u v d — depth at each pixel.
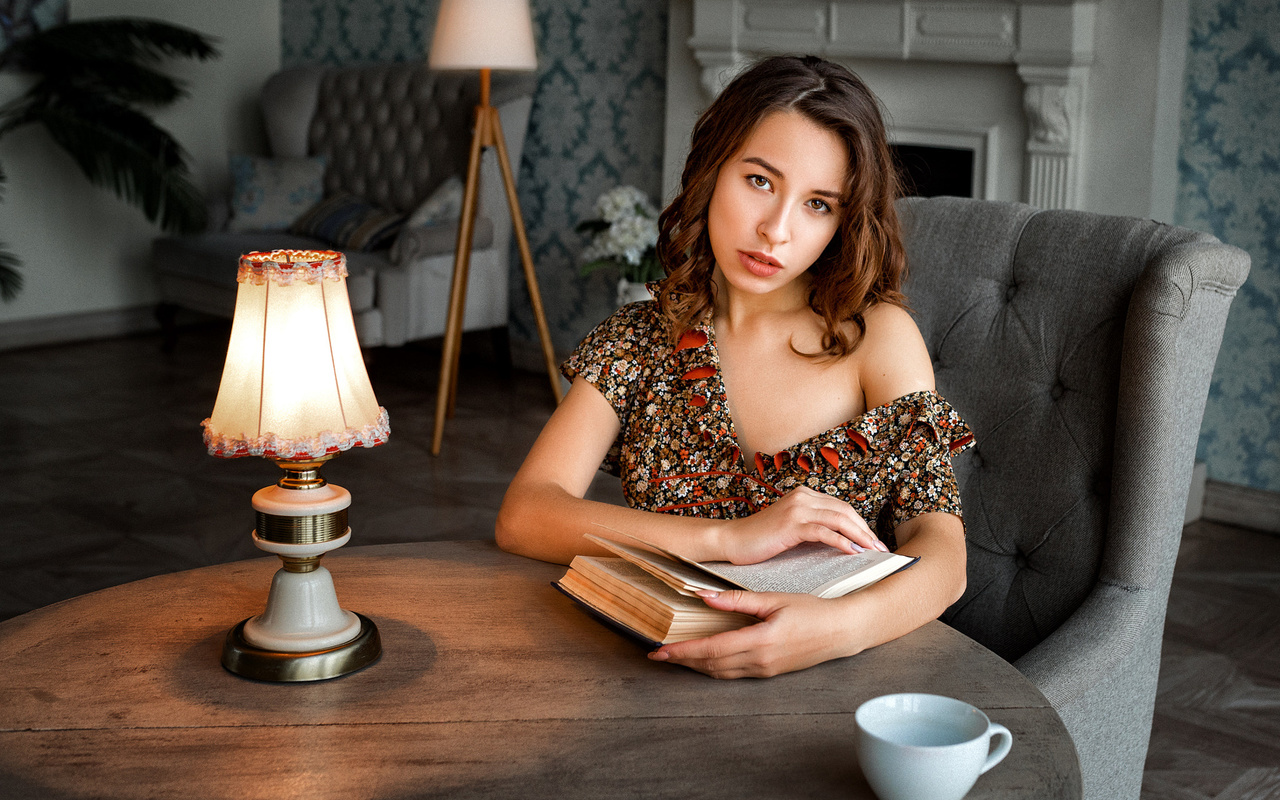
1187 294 1.42
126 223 6.29
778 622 1.05
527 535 1.35
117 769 0.90
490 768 0.91
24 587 3.03
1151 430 1.43
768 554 1.19
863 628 1.09
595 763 0.92
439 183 5.40
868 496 1.31
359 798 0.87
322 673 1.05
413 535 3.42
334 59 6.41
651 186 5.06
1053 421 1.59
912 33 4.02
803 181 1.23
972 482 1.66
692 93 4.72
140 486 3.87
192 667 1.08
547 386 5.36
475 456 4.25
